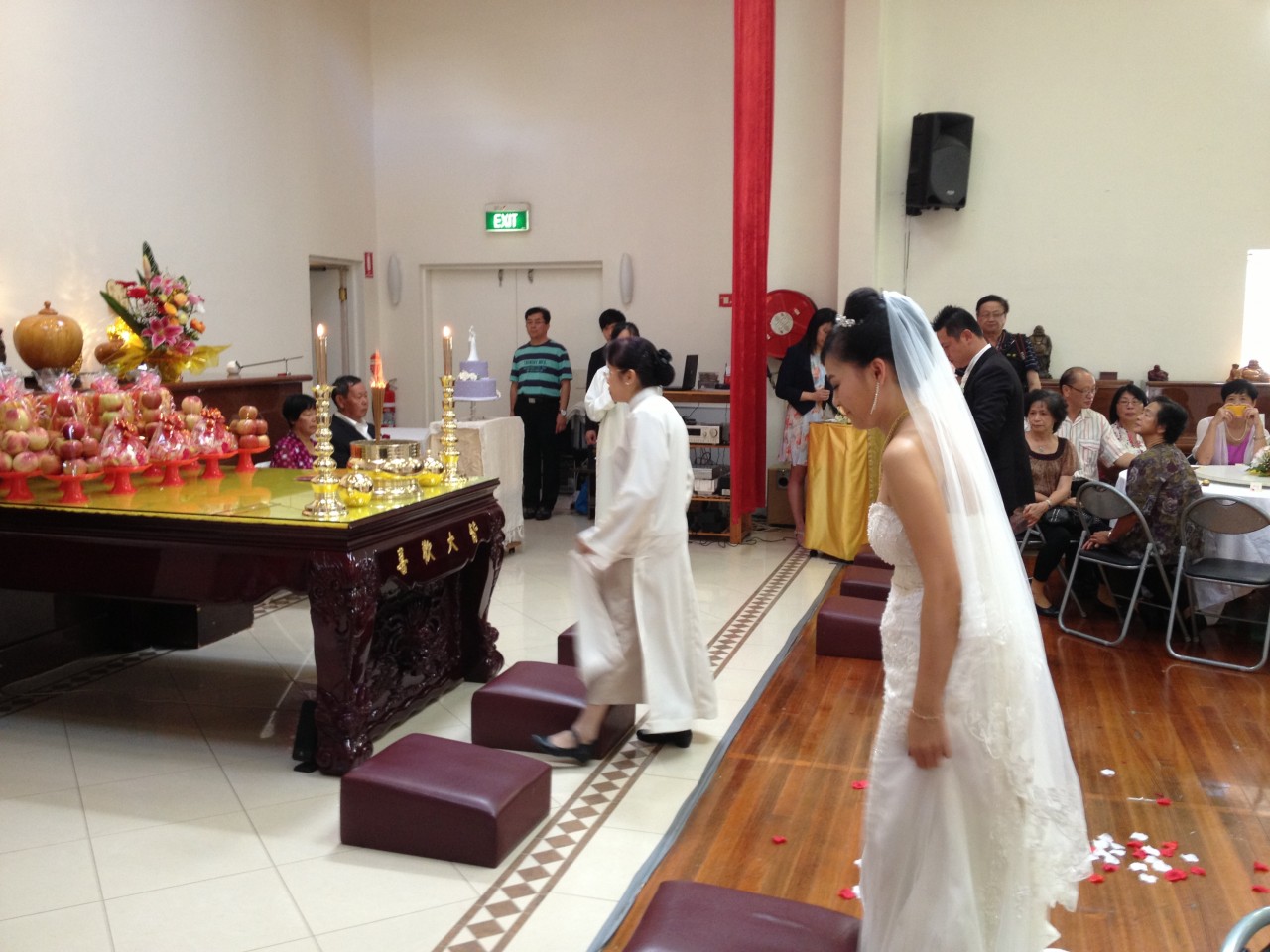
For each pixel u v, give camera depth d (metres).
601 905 2.74
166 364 5.93
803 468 7.77
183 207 7.33
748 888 2.84
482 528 4.32
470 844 2.95
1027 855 1.94
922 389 1.94
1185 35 7.87
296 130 8.70
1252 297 8.02
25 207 6.00
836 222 8.65
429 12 9.70
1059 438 5.95
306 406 5.52
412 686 4.11
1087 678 4.73
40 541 3.77
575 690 3.82
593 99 9.37
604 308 9.60
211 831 3.16
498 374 10.10
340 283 9.91
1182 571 5.05
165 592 3.65
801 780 3.56
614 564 3.66
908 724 1.93
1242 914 2.73
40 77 6.09
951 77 8.35
